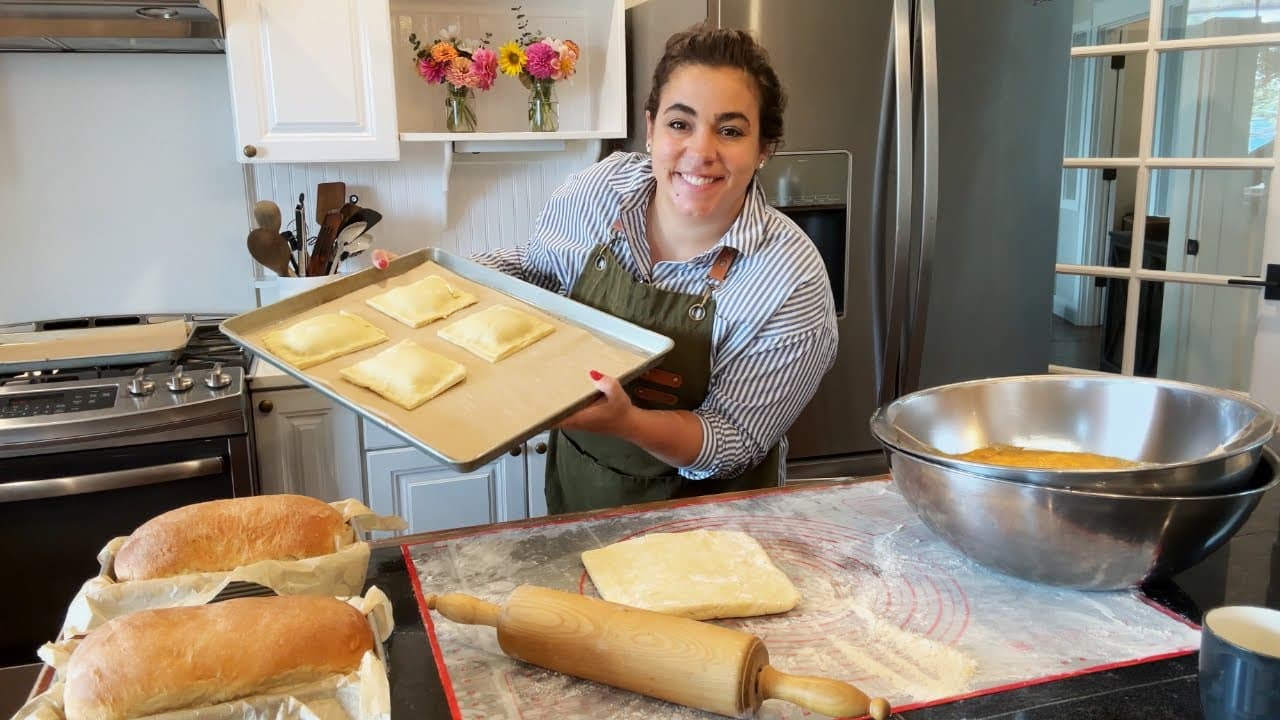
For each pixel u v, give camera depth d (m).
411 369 1.18
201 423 1.89
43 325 2.29
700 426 1.26
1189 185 2.66
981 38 2.21
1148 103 2.63
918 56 2.09
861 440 2.35
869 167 2.20
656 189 1.40
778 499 1.20
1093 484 0.87
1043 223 2.37
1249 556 1.04
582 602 0.81
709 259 1.34
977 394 1.19
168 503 1.91
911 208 2.01
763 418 1.31
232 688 0.67
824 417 2.30
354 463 2.13
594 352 1.28
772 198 2.15
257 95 2.11
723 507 1.17
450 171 2.45
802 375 1.32
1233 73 2.58
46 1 1.89
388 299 1.39
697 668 0.73
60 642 0.74
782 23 2.07
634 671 0.76
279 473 2.09
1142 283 2.74
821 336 1.32
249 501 0.88
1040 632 0.87
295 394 2.06
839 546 1.06
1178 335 2.78
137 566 0.80
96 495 1.86
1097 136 2.78
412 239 2.53
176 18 2.01
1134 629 0.88
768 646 0.86
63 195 2.30
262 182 2.40
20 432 1.77
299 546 0.85
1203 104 2.62
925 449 0.98
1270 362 2.42
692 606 0.89
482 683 0.79
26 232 2.30
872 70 2.15
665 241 1.40
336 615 0.73
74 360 2.02
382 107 2.19
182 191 2.37
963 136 2.25
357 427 2.11
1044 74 2.28
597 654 0.77
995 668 0.81
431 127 2.47
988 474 0.90
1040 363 2.46
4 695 1.76
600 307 1.42
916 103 2.12
